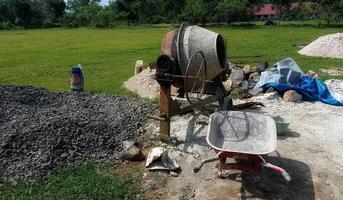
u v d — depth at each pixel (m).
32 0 39.31
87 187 2.69
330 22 26.30
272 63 8.33
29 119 3.54
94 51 11.87
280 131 3.57
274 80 4.91
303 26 24.47
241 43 13.53
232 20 26.94
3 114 3.74
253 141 2.87
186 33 3.64
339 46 9.31
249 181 2.76
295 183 2.77
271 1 32.66
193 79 3.65
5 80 6.99
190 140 3.45
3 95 4.43
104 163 3.07
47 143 3.09
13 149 3.02
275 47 11.88
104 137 3.38
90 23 32.56
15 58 10.40
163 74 3.25
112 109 4.31
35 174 2.82
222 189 2.67
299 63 8.19
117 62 9.20
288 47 11.78
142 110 4.26
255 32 19.56
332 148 3.33
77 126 3.40
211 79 3.82
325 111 4.29
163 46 3.71
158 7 33.62
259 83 5.09
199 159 3.10
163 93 3.31
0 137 3.12
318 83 4.79
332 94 4.72
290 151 3.25
